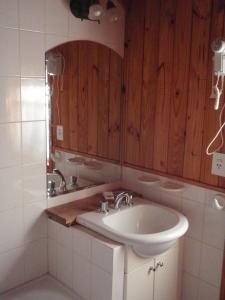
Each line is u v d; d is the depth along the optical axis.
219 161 1.78
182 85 1.90
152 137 2.10
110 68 2.14
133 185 2.25
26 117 1.79
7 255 1.84
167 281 1.94
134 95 2.16
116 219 1.90
